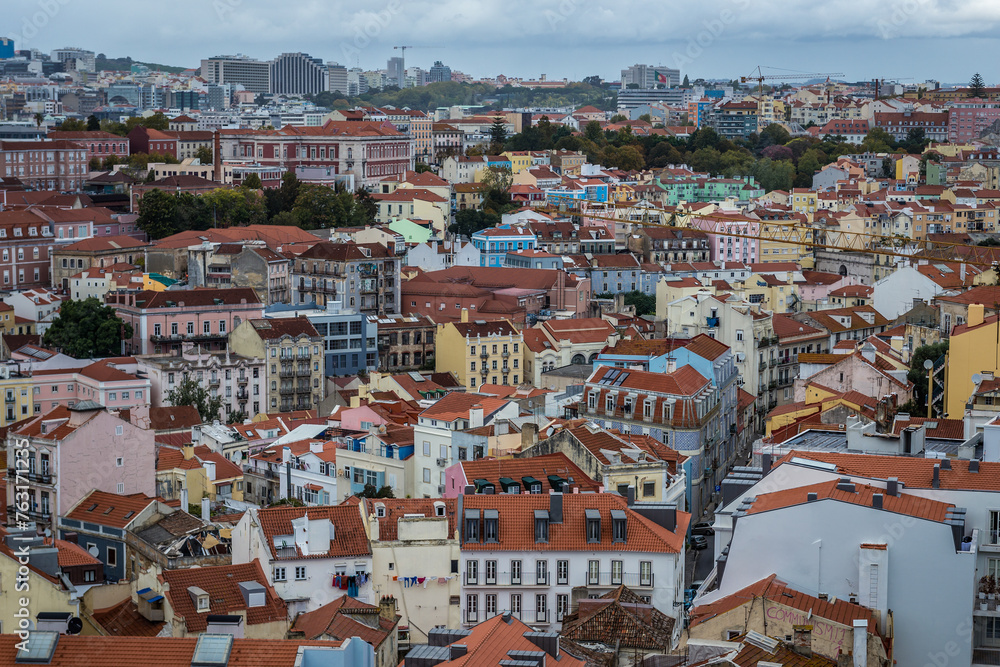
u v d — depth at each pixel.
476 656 112.81
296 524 170.50
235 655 110.38
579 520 168.12
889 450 170.62
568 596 166.00
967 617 126.69
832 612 121.81
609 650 137.00
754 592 123.31
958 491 133.75
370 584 170.38
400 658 160.75
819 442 185.62
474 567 166.88
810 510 129.75
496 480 189.50
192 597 155.25
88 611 157.12
